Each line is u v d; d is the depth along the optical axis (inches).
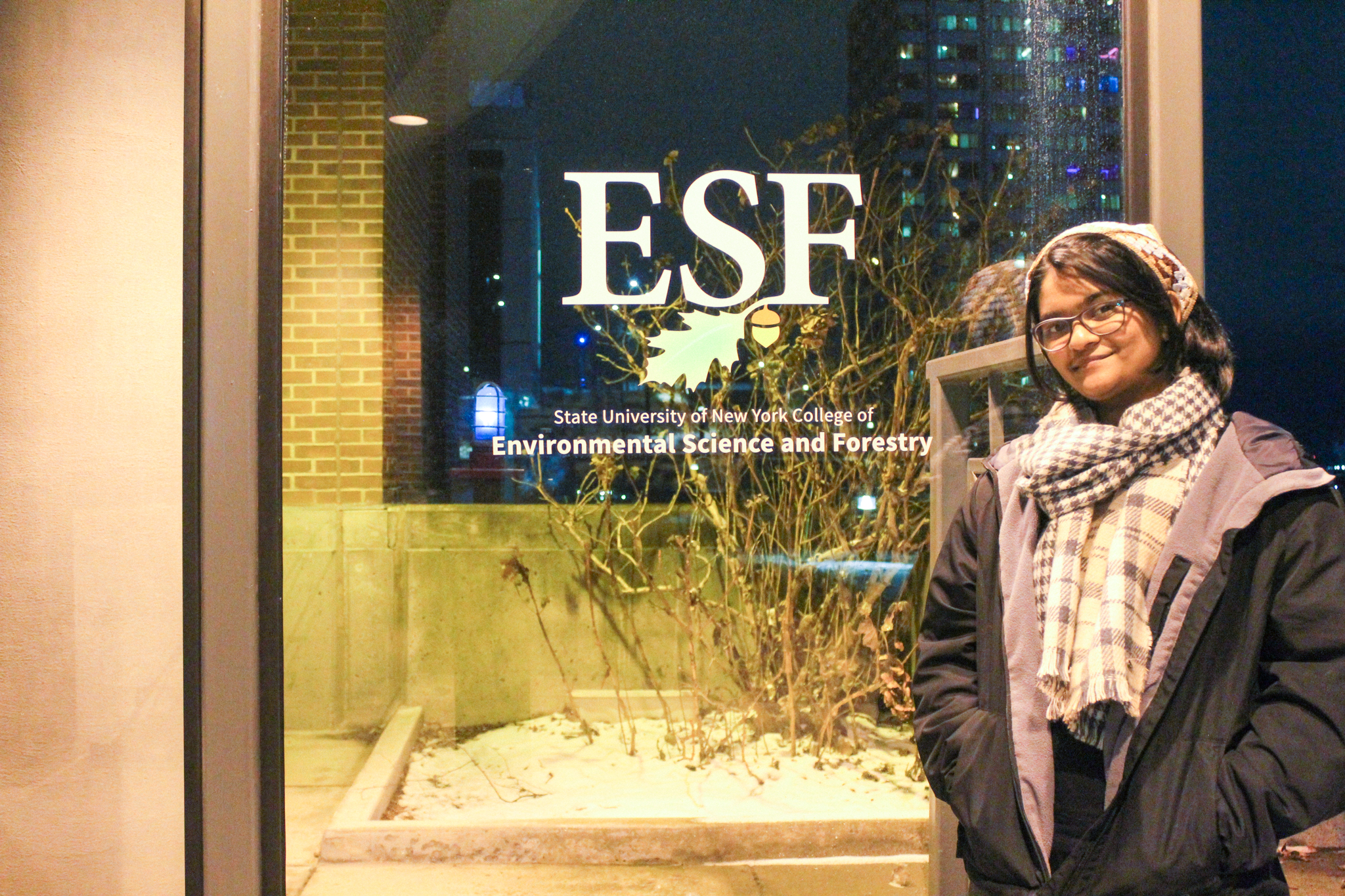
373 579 143.6
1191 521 52.4
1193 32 84.2
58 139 89.4
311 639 127.5
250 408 85.5
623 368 126.9
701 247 127.0
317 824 128.6
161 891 90.1
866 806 138.9
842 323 127.8
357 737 143.6
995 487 62.4
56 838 89.9
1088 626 54.2
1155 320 55.7
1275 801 46.6
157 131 89.7
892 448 128.1
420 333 138.9
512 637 156.7
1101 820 51.7
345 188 141.3
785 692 158.7
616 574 157.5
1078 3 105.0
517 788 144.3
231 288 85.2
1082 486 55.9
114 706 89.9
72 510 89.5
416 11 139.7
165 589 90.0
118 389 89.5
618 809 137.3
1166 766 50.4
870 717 156.5
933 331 128.5
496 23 136.6
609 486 151.4
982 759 57.3
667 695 159.0
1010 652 57.4
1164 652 51.4
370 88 139.6
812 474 149.7
